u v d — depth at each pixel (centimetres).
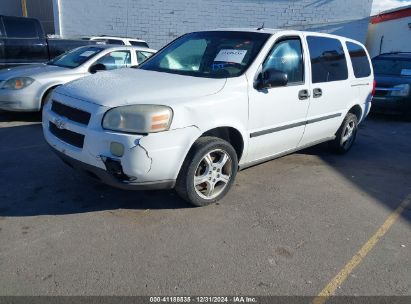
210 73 421
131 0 1373
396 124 941
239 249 330
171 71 437
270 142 450
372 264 323
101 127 332
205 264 306
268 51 432
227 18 1431
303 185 482
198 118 358
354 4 1466
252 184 473
